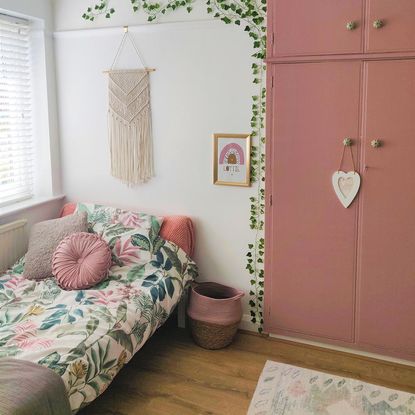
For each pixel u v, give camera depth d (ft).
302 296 9.30
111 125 10.65
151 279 8.90
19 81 10.62
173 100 9.96
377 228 8.47
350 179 8.47
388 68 7.92
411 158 8.03
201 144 9.87
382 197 8.34
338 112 8.38
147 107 10.21
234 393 7.93
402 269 8.42
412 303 8.45
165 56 9.86
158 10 9.73
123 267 9.19
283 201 9.09
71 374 6.19
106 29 10.26
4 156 10.42
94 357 6.65
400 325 8.62
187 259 9.82
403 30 7.70
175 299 8.91
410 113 7.91
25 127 10.95
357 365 8.75
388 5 7.72
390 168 8.20
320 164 8.68
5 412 5.19
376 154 8.24
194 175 10.06
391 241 8.41
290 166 8.91
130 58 10.21
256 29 8.97
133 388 8.05
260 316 9.95
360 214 8.54
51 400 5.69
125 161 10.66
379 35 7.86
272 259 9.43
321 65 8.35
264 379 8.31
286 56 8.53
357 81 8.16
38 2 10.27
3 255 9.63
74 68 10.80
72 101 10.98
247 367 8.72
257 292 9.88
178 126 10.02
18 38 10.40
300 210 8.98
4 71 10.19
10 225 9.70
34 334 6.90
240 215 9.77
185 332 10.13
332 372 8.53
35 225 9.84
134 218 10.02
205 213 10.11
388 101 8.01
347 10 8.00
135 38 10.08
